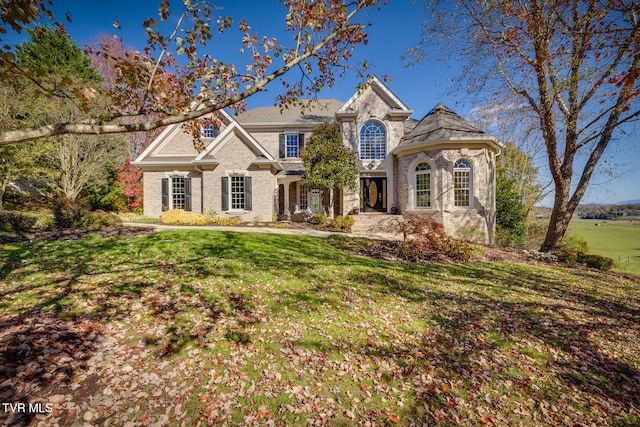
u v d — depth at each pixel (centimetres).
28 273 645
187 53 423
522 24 1130
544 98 1272
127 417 310
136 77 388
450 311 632
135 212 2150
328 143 1692
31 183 1859
